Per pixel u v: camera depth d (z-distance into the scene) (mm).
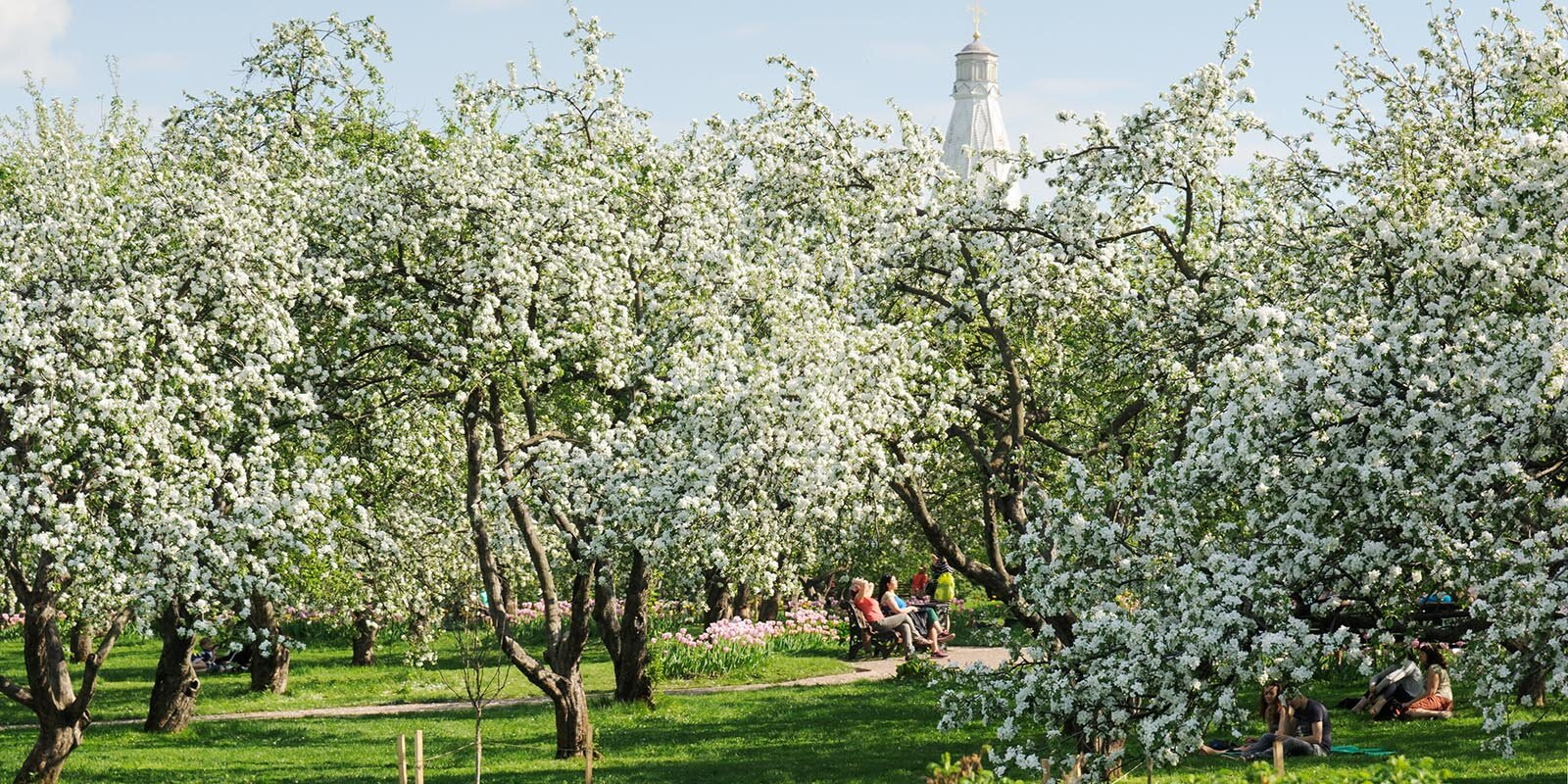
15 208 17922
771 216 20953
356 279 18062
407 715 24016
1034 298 18172
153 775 18562
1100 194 18047
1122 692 11766
